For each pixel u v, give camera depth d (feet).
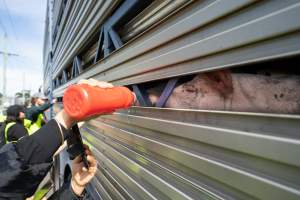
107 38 6.21
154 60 3.95
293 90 2.53
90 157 3.96
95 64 7.53
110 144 6.43
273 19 2.00
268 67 2.84
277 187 1.98
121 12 5.05
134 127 4.86
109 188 6.21
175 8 3.55
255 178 2.19
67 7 12.33
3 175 3.01
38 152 2.87
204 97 3.46
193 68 3.01
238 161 2.39
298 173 1.84
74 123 3.00
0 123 16.72
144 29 4.74
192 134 3.03
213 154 2.71
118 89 3.24
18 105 14.25
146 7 4.52
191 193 3.07
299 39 1.82
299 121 1.82
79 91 2.68
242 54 2.30
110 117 6.57
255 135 2.18
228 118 2.49
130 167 4.96
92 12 7.30
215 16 2.59
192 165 3.04
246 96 2.93
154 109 4.00
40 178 3.22
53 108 20.47
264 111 2.74
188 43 3.08
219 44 2.56
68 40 12.23
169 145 3.57
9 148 3.13
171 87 3.84
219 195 2.64
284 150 1.92
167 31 3.53
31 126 17.46
